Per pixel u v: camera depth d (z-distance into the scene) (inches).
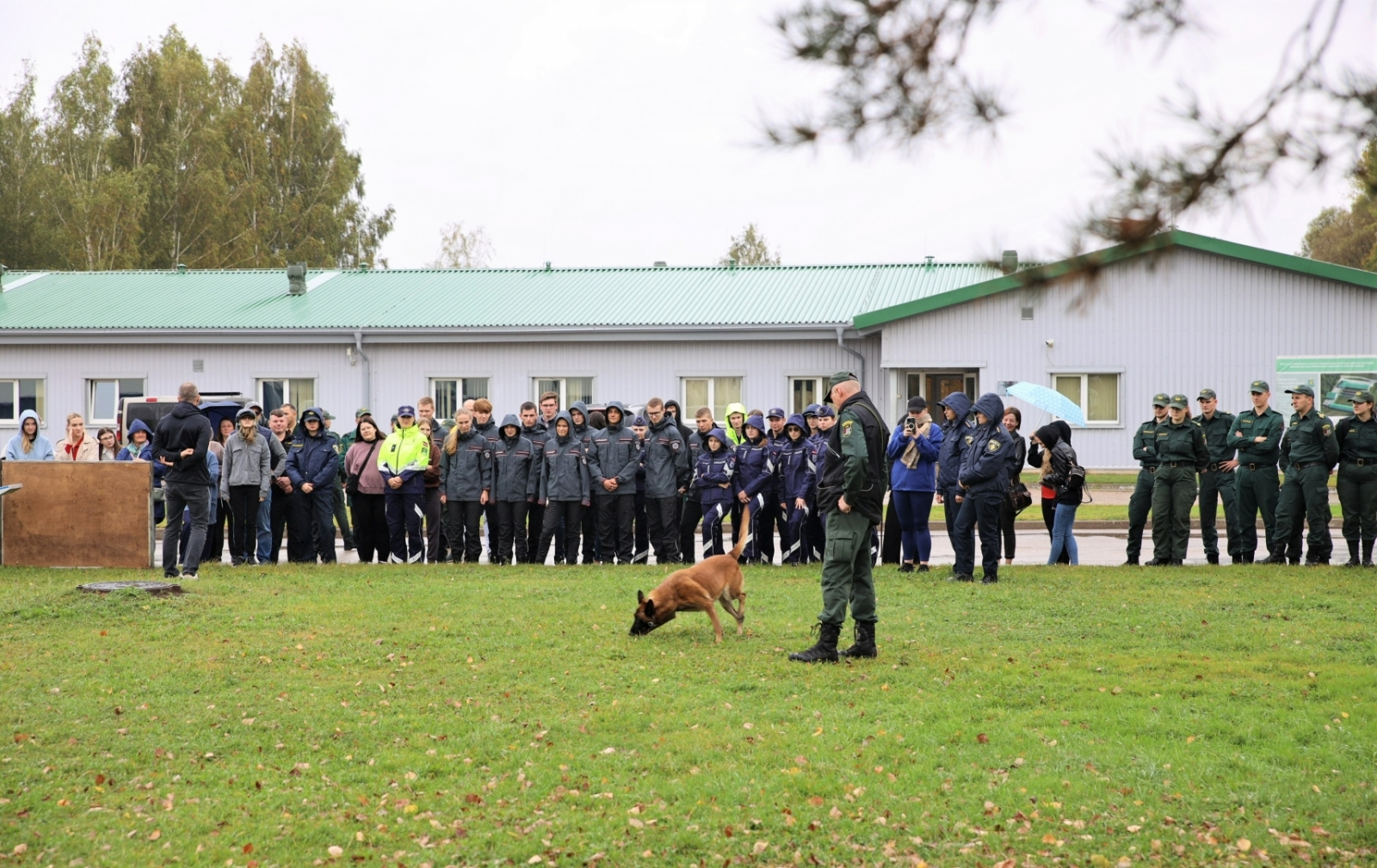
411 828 197.3
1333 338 957.8
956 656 311.7
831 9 170.4
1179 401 485.7
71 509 504.4
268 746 241.6
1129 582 429.1
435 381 1088.8
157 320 1112.8
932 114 168.4
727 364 1056.8
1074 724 249.6
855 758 228.8
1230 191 150.3
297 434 525.3
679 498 511.2
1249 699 267.0
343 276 1282.0
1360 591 399.2
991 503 426.9
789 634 343.6
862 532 305.1
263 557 517.7
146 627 348.8
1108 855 184.2
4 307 1174.3
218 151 1999.3
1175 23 154.8
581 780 219.1
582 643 330.6
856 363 1042.1
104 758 232.2
